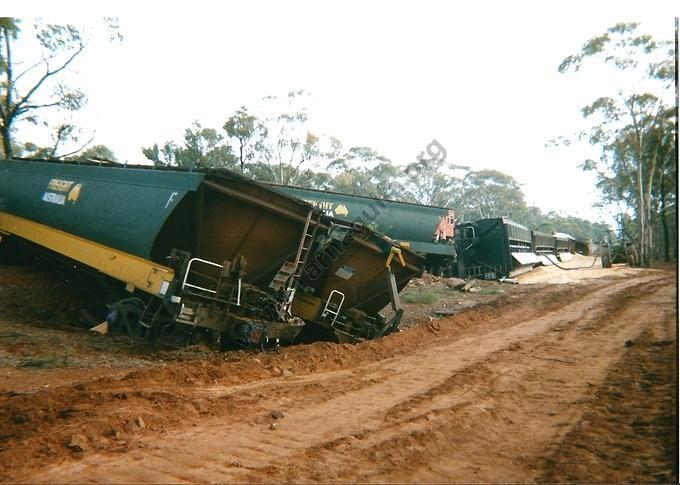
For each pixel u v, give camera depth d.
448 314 16.41
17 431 4.67
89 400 5.49
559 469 4.27
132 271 9.24
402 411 5.91
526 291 20.31
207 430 5.03
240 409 5.76
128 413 5.12
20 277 13.34
